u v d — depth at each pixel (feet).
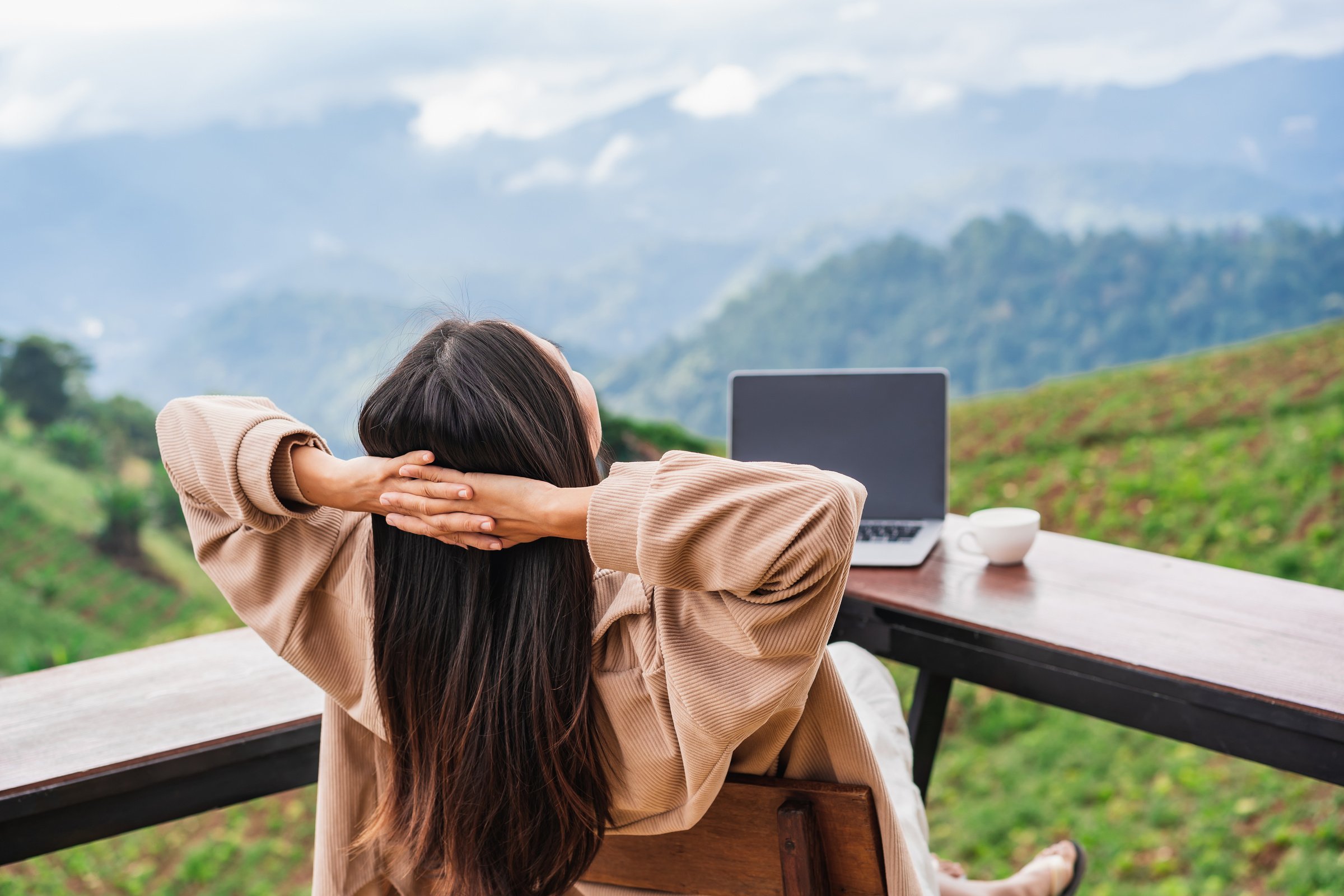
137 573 33.78
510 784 2.77
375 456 2.72
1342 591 4.85
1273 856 8.41
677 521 2.29
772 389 6.34
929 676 5.38
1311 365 25.13
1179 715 4.08
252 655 4.74
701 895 3.26
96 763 3.73
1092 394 27.86
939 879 4.82
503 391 2.55
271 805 13.64
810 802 2.96
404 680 2.83
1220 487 19.02
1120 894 8.56
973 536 5.82
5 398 50.88
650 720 2.76
